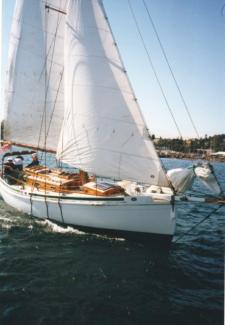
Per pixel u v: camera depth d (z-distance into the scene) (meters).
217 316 7.94
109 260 10.79
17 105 16.22
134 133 11.73
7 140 16.88
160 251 11.70
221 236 13.79
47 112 15.50
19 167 17.45
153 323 7.63
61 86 15.04
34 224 14.08
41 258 10.79
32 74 15.59
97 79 12.09
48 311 7.90
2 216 15.03
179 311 8.10
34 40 15.27
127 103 11.70
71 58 12.60
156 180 11.65
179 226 15.30
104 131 12.18
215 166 62.06
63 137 13.23
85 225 12.94
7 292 8.64
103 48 11.91
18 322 7.45
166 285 9.32
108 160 12.25
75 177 14.30
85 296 8.62
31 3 15.09
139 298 8.61
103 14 11.85
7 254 11.00
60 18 14.57
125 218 12.10
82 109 12.47
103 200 12.23
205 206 20.09
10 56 16.08
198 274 10.02
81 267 10.23
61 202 13.17
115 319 7.71
